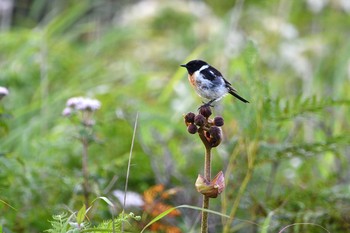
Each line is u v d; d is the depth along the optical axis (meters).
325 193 8.34
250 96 8.27
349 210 8.17
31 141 10.32
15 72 12.52
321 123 10.50
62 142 9.57
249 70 8.43
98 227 5.82
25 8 18.48
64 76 13.12
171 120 11.31
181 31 15.74
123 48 15.55
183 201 9.09
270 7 15.76
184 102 12.19
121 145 10.12
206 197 5.31
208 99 7.61
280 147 8.05
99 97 11.41
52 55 13.37
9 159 8.01
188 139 11.43
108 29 16.72
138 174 9.32
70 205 7.61
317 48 13.64
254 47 8.48
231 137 9.67
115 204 7.93
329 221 8.01
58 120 11.34
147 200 8.10
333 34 14.31
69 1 17.86
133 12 16.20
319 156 10.34
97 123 8.03
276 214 8.09
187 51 15.35
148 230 7.87
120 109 10.46
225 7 18.44
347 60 12.41
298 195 8.33
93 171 8.64
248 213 8.57
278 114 8.05
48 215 7.71
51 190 8.16
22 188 8.03
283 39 14.27
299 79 13.47
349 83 12.82
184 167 10.38
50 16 17.39
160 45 15.44
